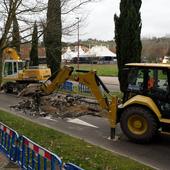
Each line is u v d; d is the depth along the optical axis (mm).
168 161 10398
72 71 15789
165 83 12273
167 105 12172
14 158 9047
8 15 13562
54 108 18578
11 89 29281
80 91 25156
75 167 6035
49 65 30672
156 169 9469
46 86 17734
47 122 16125
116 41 23750
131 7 23016
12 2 13430
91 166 8852
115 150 11453
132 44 23094
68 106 18844
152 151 11422
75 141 11469
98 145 11750
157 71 12398
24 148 8492
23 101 21125
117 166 8938
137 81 12820
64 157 9508
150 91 12477
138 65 12758
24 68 29312
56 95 21984
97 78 14477
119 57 23578
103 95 14258
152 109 12211
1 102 23125
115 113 12781
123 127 12609
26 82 28484
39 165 7566
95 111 17969
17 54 29453
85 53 77438
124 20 23219
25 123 14375
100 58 87312
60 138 11758
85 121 16203
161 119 12188
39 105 18531
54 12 14219
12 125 13750
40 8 18797
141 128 12312
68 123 15844
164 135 13422
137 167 9055
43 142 11133
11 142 9242
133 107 12516
